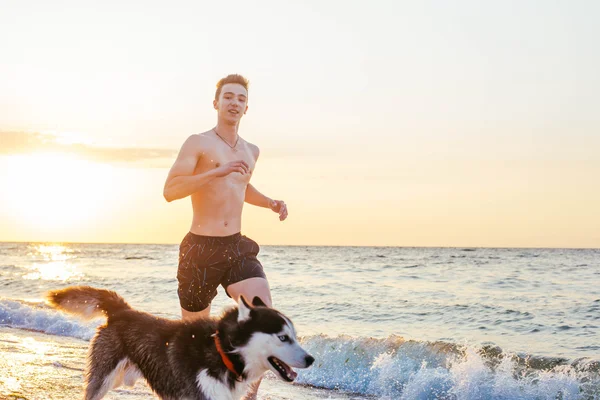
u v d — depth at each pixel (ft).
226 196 16.44
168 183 15.84
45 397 17.62
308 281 81.92
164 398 14.30
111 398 18.51
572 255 217.15
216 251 16.20
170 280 81.25
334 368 26.03
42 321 37.65
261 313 13.88
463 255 218.79
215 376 13.73
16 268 119.96
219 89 17.15
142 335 14.58
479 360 24.90
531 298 62.44
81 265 134.72
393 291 68.64
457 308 53.67
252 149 18.01
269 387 24.14
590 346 35.81
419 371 24.43
